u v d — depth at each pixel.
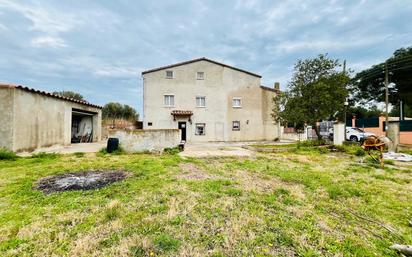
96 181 5.00
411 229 2.89
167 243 2.42
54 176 5.45
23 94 9.16
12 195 3.92
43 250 2.30
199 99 21.69
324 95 13.20
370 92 25.44
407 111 33.50
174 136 11.13
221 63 22.23
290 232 2.73
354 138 18.70
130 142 10.47
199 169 6.58
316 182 5.18
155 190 4.30
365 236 2.69
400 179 5.52
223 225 2.90
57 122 11.93
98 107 17.56
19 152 8.88
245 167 7.00
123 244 2.41
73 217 3.07
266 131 23.55
